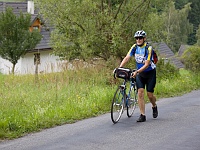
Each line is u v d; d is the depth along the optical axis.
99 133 9.91
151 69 11.20
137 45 11.14
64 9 22.00
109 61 21.59
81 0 21.53
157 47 25.09
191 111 12.98
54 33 23.22
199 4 92.81
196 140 9.03
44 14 22.31
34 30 36.12
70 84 17.30
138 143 8.85
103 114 12.90
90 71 19.98
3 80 19.75
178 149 8.30
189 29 86.44
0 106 12.91
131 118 11.89
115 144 8.80
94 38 21.73
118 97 11.33
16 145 8.93
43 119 11.30
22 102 13.80
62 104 13.71
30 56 43.38
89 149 8.39
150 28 23.77
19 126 10.42
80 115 12.32
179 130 10.09
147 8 23.41
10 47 34.16
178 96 18.05
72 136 9.63
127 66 22.02
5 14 34.28
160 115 12.38
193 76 24.62
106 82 19.36
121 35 22.73
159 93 18.36
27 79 19.42
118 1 23.05
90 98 14.61
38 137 9.68
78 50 22.47
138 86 11.32
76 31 22.52
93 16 22.11
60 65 20.09
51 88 16.28
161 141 8.99
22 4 53.06
